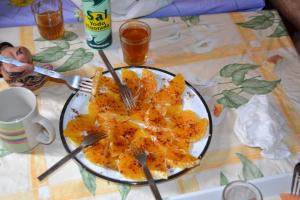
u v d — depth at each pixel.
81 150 0.56
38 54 0.72
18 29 0.76
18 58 0.65
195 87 0.68
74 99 0.63
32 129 0.55
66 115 0.60
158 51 0.74
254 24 0.80
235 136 0.61
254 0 0.86
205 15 0.81
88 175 0.55
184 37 0.77
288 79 0.69
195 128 0.58
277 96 0.67
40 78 0.65
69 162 0.57
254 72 0.71
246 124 0.60
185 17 0.81
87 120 0.59
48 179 0.55
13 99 0.57
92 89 0.63
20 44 0.73
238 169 0.57
